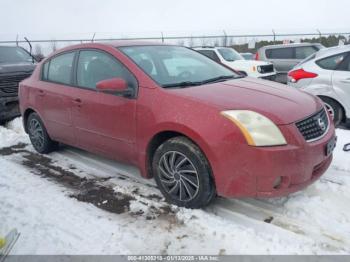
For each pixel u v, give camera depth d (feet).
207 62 15.14
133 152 12.49
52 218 11.27
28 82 17.43
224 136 10.04
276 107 10.53
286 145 9.86
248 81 13.38
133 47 13.96
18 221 11.19
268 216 10.91
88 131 14.05
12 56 29.73
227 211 11.31
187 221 10.76
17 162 16.48
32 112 17.67
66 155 17.10
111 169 15.07
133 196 12.53
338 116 20.34
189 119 10.62
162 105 11.31
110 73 13.25
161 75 12.53
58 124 15.64
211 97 10.96
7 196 12.88
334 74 20.04
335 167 14.33
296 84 21.53
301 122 10.39
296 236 9.86
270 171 9.76
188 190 11.23
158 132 11.37
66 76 15.26
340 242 9.55
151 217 11.12
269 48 44.01
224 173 10.24
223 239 9.88
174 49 15.17
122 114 12.37
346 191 12.22
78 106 14.10
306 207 11.23
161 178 11.91
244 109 10.30
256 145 9.77
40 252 9.68
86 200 12.43
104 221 10.99
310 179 10.56
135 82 12.29
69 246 9.85
